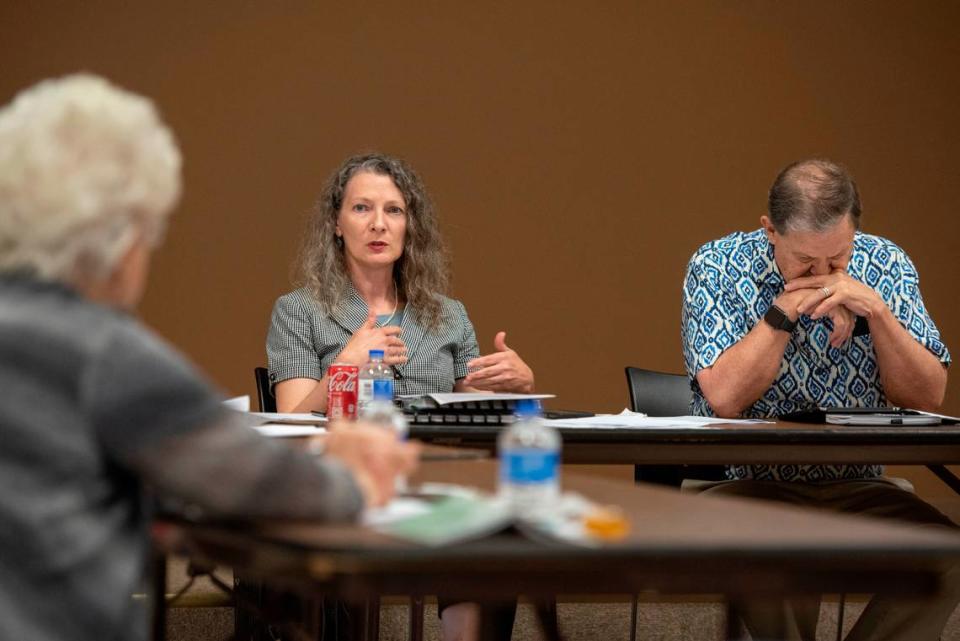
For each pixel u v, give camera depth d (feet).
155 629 13.08
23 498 7.80
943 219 50.34
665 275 48.93
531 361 48.24
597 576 8.18
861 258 24.91
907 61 50.26
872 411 21.31
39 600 7.82
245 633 22.95
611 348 48.60
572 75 48.70
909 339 23.24
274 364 24.73
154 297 46.16
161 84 46.57
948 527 21.84
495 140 48.24
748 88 49.52
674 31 49.21
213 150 46.70
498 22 48.37
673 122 49.11
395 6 47.83
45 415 7.85
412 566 7.79
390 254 25.13
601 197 48.70
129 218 8.41
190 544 9.46
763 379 23.20
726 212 49.26
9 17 46.01
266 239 46.88
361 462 9.39
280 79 47.19
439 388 25.22
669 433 18.51
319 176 47.24
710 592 8.22
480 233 48.06
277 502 8.40
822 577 8.40
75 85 8.66
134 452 8.02
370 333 21.99
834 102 49.93
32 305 8.07
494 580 8.09
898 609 19.24
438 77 48.01
